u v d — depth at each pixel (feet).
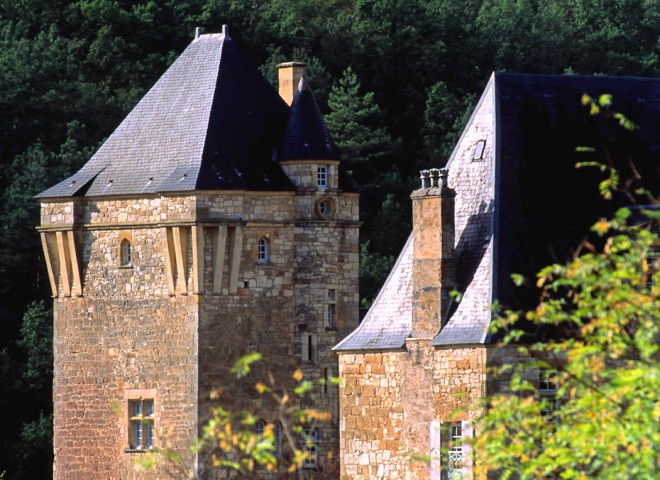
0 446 641.40
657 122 438.81
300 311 547.08
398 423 443.32
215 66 556.92
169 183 540.52
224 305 538.88
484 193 431.84
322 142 549.54
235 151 545.44
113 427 554.46
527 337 414.62
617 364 344.69
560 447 276.62
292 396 542.16
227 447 296.71
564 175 430.20
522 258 422.82
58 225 560.61
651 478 269.44
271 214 544.21
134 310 549.54
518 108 434.71
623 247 281.13
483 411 417.69
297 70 564.30
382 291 458.09
